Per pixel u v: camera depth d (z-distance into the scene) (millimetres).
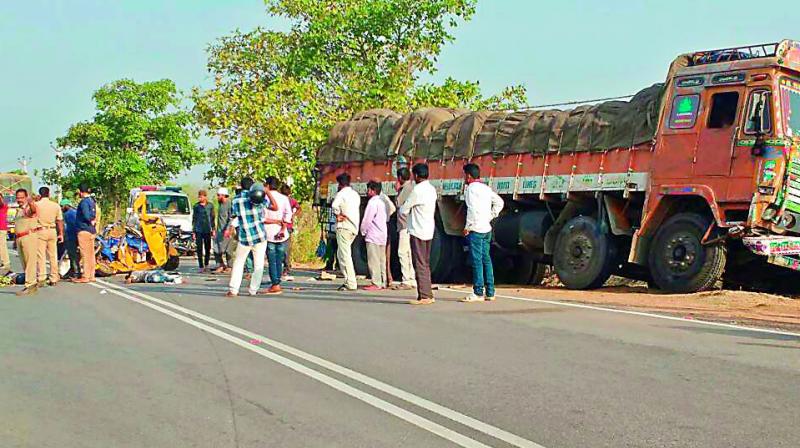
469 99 28531
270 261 14359
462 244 17672
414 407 6293
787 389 6598
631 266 15664
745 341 8781
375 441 5484
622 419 5836
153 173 43562
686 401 6270
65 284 16656
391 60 29656
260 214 13969
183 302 13039
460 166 17016
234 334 9680
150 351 8680
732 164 13094
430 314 11180
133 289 15445
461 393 6680
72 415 6254
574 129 15156
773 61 12828
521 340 8977
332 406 6371
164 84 43688
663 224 14016
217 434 5711
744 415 5871
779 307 11758
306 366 7797
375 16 29031
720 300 12453
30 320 11086
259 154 25594
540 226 16031
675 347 8445
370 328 9984
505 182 16234
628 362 7719
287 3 29844
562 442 5355
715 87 13406
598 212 15008
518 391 6695
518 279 18688
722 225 13078
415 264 12391
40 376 7570
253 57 30297
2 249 19203
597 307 11852
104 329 10203
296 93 25984
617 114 14688
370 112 19953
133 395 6824
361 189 19266
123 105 42906
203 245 21938
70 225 17781
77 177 42969
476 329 9789
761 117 12852
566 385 6859
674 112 13836
